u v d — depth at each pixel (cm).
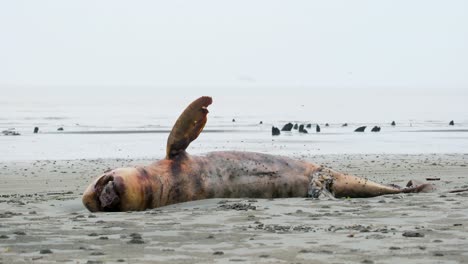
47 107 9831
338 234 1013
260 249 903
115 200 1302
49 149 3472
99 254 871
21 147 3575
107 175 1321
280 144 3816
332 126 5819
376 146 3725
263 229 1064
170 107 10350
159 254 873
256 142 3953
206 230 1061
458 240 957
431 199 1430
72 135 4519
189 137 1436
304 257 850
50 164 2666
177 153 1441
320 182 1536
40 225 1112
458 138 4400
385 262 820
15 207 1373
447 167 2489
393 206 1325
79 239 981
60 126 5488
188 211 1284
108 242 958
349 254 866
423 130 5269
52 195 1656
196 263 817
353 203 1381
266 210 1282
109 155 3177
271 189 1512
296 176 1538
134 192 1312
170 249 905
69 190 1800
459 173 2231
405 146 3741
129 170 1338
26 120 6350
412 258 843
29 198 1571
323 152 3328
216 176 1467
